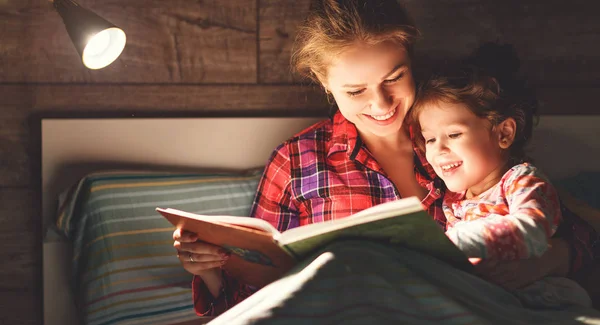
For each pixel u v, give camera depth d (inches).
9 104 61.6
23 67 61.5
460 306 39.8
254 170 63.8
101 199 55.9
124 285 54.2
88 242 55.4
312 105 66.7
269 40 65.2
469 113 49.9
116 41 55.3
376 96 49.6
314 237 40.7
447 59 67.5
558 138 68.4
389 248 41.8
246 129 64.7
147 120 62.3
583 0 68.6
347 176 56.2
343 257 39.9
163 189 58.2
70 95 62.4
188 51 63.9
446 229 55.6
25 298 63.8
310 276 38.8
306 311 37.7
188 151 63.6
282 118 65.3
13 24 60.8
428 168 56.1
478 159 50.5
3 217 62.7
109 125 61.4
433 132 51.3
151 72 63.5
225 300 52.5
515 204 46.4
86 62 53.1
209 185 60.3
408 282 39.9
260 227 43.5
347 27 47.7
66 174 60.7
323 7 50.1
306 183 56.9
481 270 47.1
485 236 43.0
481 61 53.4
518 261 47.7
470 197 53.0
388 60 48.3
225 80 65.0
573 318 42.4
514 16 67.9
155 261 55.8
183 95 64.3
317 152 57.4
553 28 68.6
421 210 37.4
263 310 37.4
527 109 54.0
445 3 66.7
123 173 58.2
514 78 53.9
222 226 42.8
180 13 63.4
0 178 62.2
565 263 49.8
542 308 45.0
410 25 50.4
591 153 69.0
